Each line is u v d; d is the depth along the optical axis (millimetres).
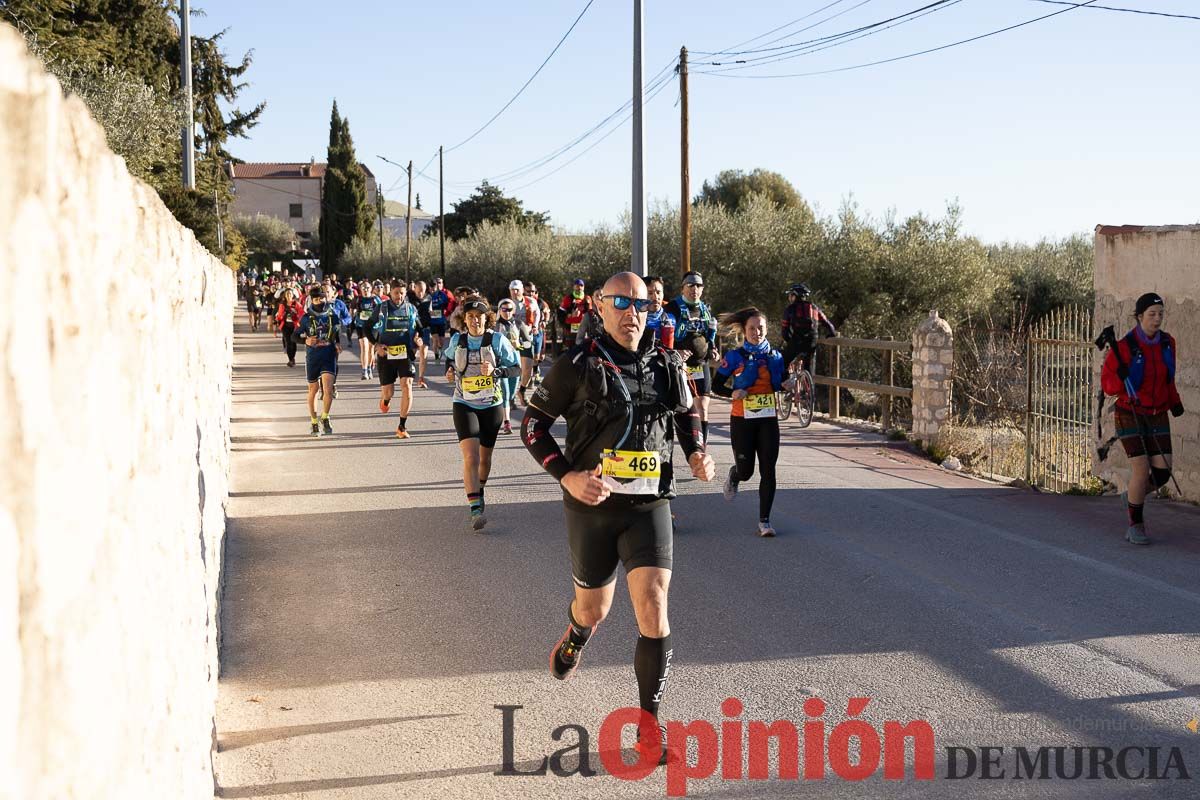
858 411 24734
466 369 8516
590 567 4312
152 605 2531
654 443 4262
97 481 1825
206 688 4137
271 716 4805
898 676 5227
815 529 8492
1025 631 5895
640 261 18688
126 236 2324
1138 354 7848
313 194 115500
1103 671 5270
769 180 59719
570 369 4250
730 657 5508
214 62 39906
